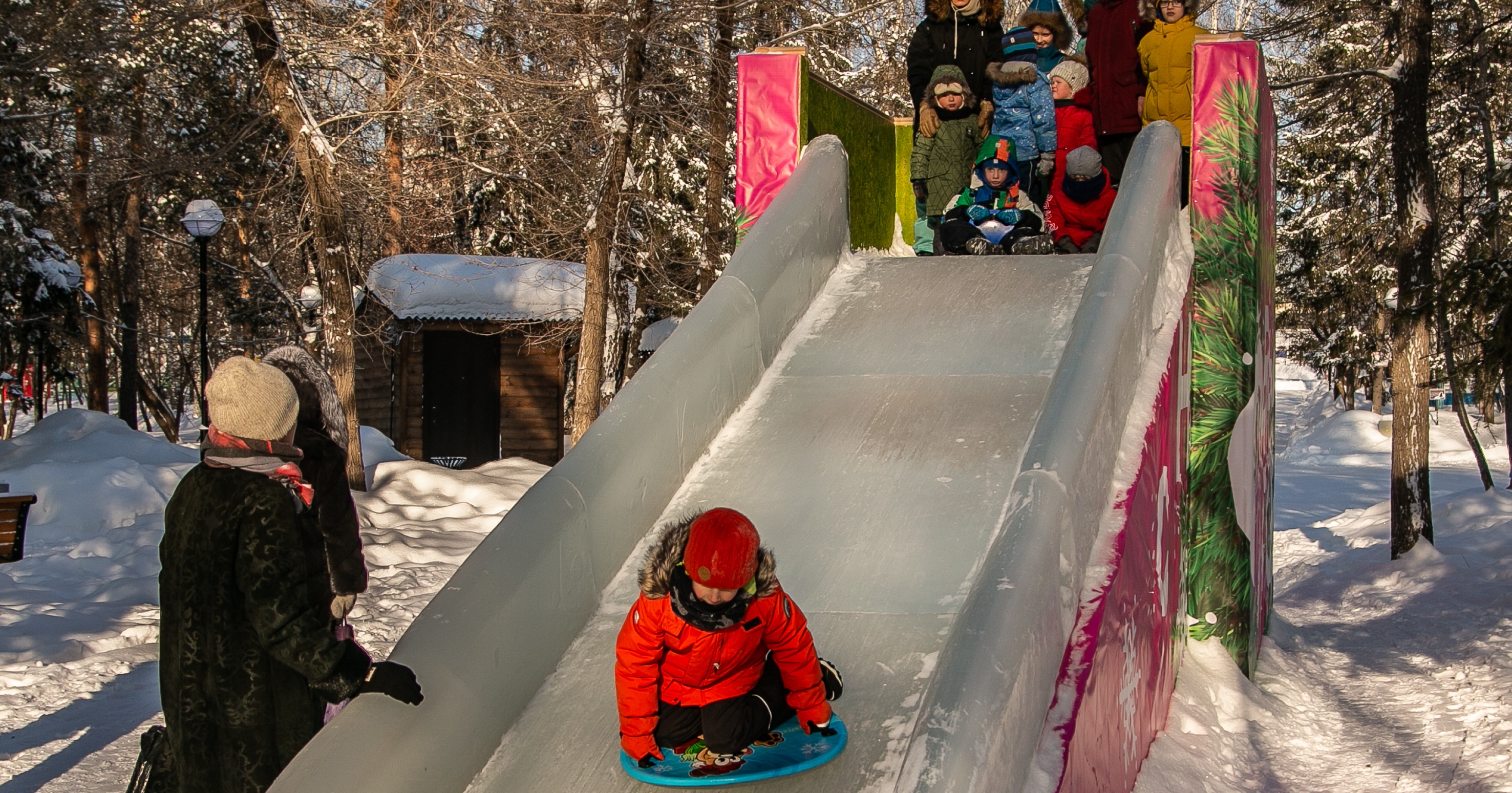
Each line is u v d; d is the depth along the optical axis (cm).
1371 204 3108
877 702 321
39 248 1959
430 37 1419
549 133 1595
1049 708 332
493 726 316
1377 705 661
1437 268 1468
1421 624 888
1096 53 738
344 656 276
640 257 1883
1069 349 446
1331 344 4038
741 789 288
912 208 892
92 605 828
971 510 409
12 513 737
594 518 383
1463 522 1388
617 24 1451
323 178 1359
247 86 2155
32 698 615
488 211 2520
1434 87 1847
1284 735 577
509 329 1964
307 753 263
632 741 293
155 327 3878
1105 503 431
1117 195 586
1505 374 902
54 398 5219
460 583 327
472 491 1399
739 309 502
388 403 2130
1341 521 1627
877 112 823
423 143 1802
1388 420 3919
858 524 409
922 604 364
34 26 1384
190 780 288
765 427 482
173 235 3080
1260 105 642
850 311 585
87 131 2014
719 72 1603
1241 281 632
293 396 299
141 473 1251
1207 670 612
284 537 281
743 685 292
